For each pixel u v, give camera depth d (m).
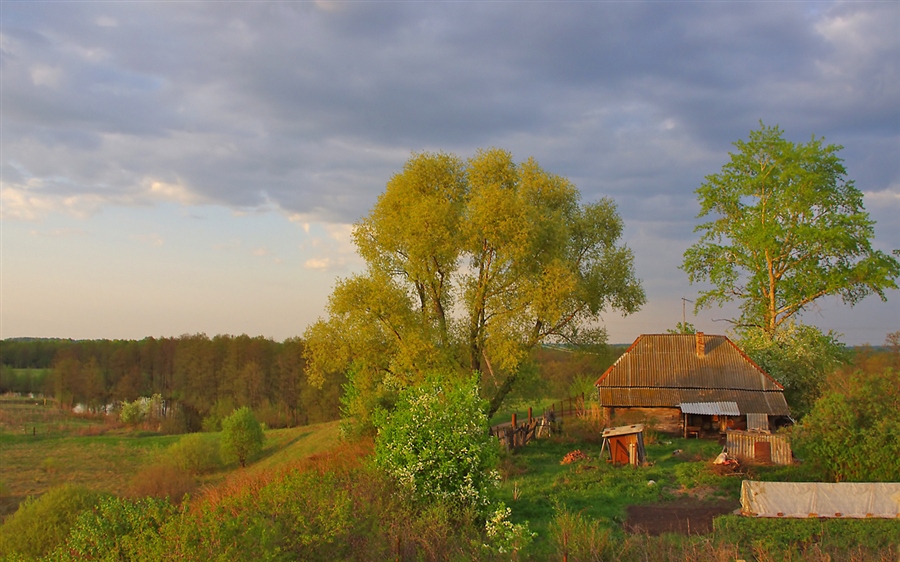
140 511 11.47
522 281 30.28
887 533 13.79
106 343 100.56
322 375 31.05
